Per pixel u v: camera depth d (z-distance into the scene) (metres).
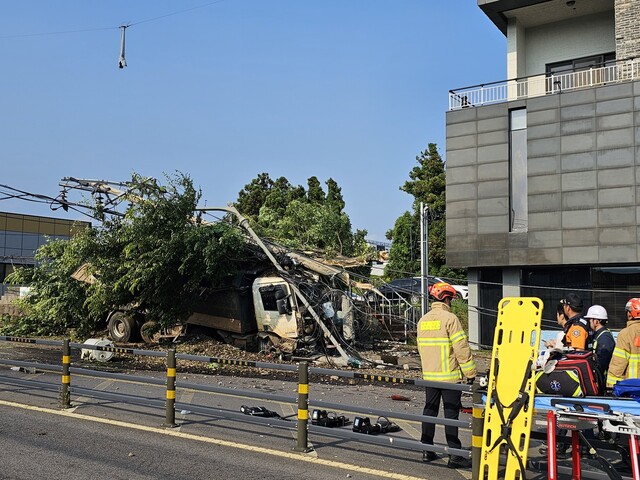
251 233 19.45
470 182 23.09
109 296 19.94
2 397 10.08
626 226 19.95
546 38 24.80
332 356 17.72
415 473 6.37
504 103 22.62
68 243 22.05
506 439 5.23
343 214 36.59
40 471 6.21
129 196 19.73
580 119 20.95
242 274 19.14
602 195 20.41
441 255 42.47
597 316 7.52
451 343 6.69
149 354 8.56
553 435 5.23
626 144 20.09
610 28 23.59
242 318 18.89
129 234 19.38
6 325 23.73
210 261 18.48
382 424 8.38
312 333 17.94
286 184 50.50
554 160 21.33
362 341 20.83
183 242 18.98
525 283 22.41
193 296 19.64
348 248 35.41
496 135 22.72
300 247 23.17
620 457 7.23
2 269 48.56
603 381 6.61
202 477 6.11
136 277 19.03
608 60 23.61
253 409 8.41
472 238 22.84
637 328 6.88
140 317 20.81
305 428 7.12
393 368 16.89
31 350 18.66
